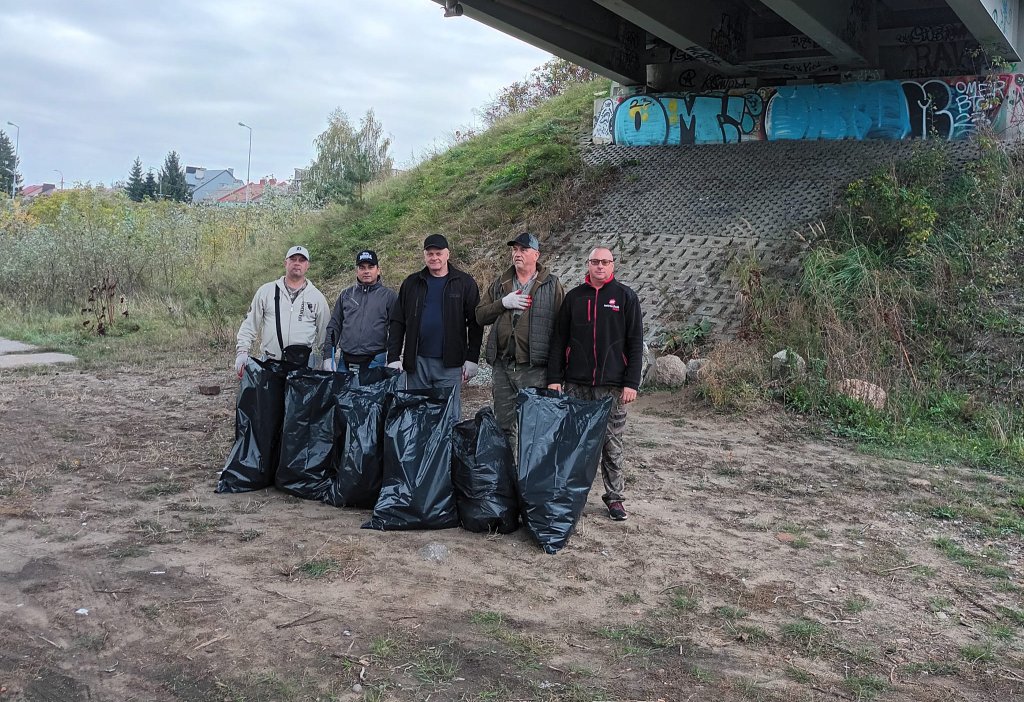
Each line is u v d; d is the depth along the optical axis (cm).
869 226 1237
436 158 2208
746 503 620
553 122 2056
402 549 498
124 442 745
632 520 568
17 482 610
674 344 1118
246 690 339
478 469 532
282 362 630
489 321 606
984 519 597
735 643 399
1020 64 1466
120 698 331
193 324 1516
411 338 635
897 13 1669
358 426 567
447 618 410
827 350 967
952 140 1479
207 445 741
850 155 1527
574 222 1591
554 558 495
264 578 448
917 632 418
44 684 339
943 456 771
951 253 1130
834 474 706
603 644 392
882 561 511
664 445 784
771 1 1244
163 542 497
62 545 488
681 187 1600
